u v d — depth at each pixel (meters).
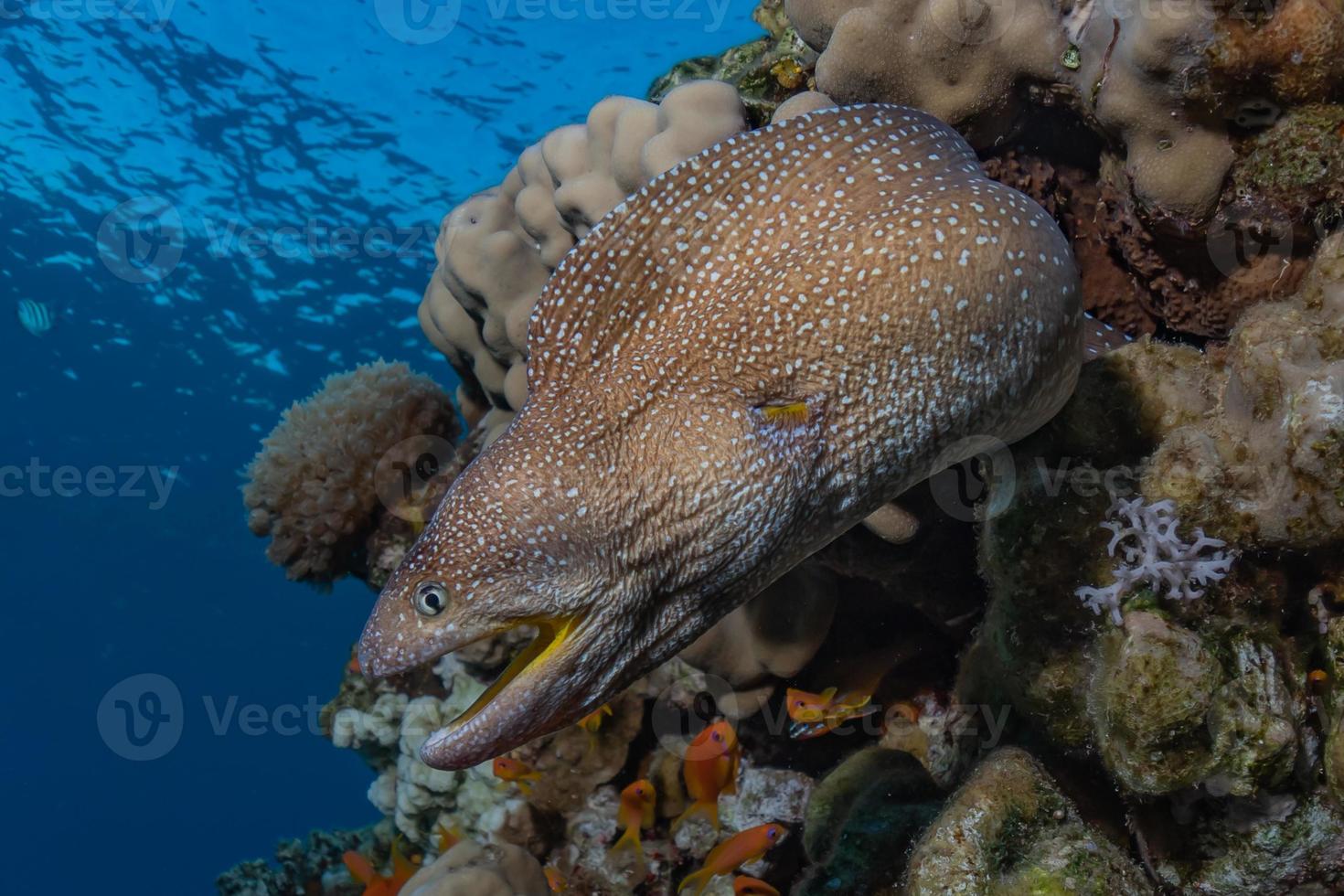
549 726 0.44
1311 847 0.44
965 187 0.44
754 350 0.43
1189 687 0.41
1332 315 0.44
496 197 0.75
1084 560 0.47
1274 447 0.43
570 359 0.44
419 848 0.90
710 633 0.61
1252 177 0.48
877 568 0.60
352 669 0.90
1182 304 0.54
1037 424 0.47
